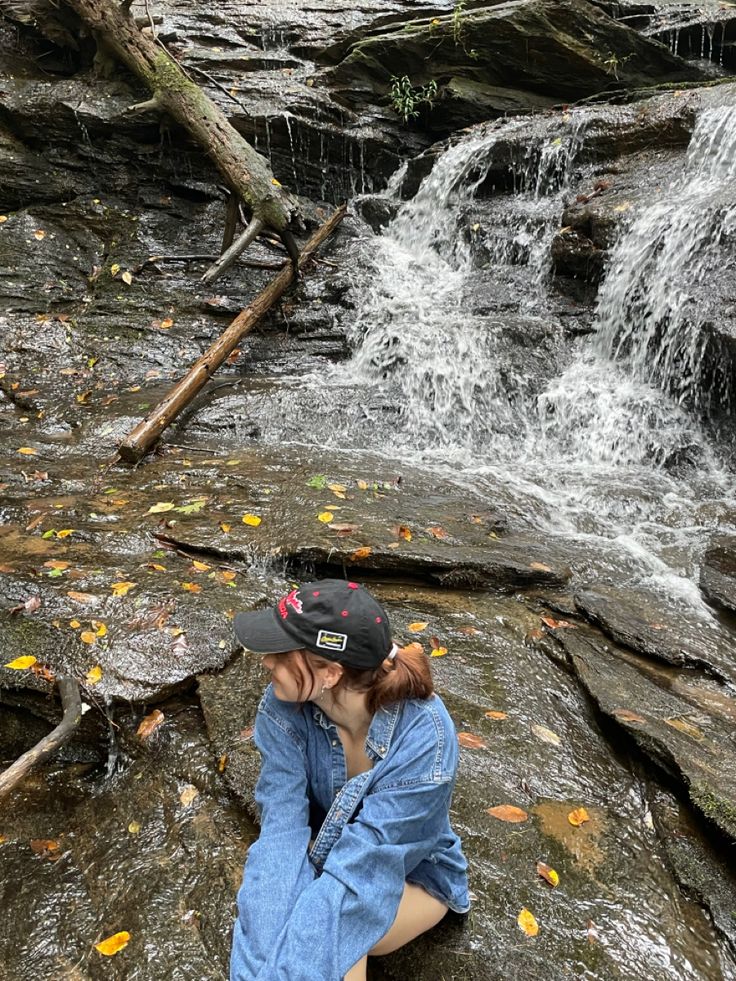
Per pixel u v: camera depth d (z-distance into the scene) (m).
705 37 8.92
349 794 1.59
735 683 3.09
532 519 4.47
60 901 2.19
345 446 5.47
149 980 1.90
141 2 8.98
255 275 7.28
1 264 6.96
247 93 8.33
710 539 4.36
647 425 5.62
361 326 6.62
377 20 9.00
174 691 2.83
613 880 2.20
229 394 5.76
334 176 8.78
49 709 2.81
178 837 2.32
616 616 3.47
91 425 5.25
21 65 7.93
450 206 8.15
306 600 1.54
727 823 2.30
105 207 7.66
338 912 1.46
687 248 6.00
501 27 8.30
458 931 1.98
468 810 2.37
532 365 6.24
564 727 2.84
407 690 1.58
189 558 3.70
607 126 7.54
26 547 3.69
